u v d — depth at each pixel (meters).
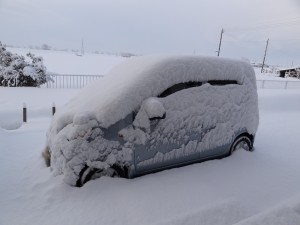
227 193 3.57
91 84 4.58
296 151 5.44
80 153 3.40
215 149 4.32
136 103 3.53
